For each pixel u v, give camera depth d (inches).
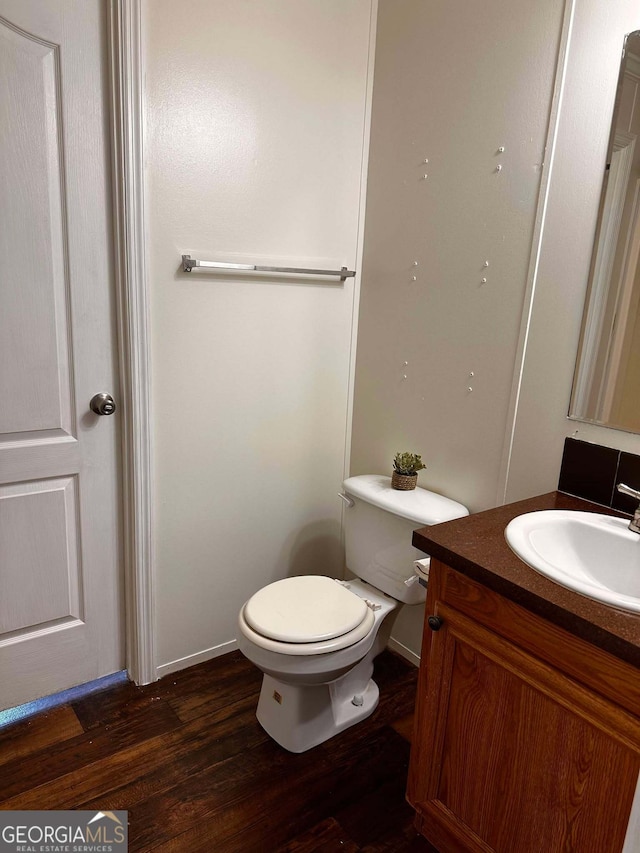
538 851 44.8
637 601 39.1
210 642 81.2
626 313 55.4
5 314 59.6
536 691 42.9
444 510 69.1
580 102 56.7
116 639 75.1
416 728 54.4
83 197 61.6
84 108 59.9
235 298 72.9
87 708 71.1
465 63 66.8
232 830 56.2
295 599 65.4
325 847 55.0
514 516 54.6
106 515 70.7
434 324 74.4
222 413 75.2
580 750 40.6
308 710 65.6
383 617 70.3
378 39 77.5
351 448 90.3
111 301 65.7
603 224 56.1
